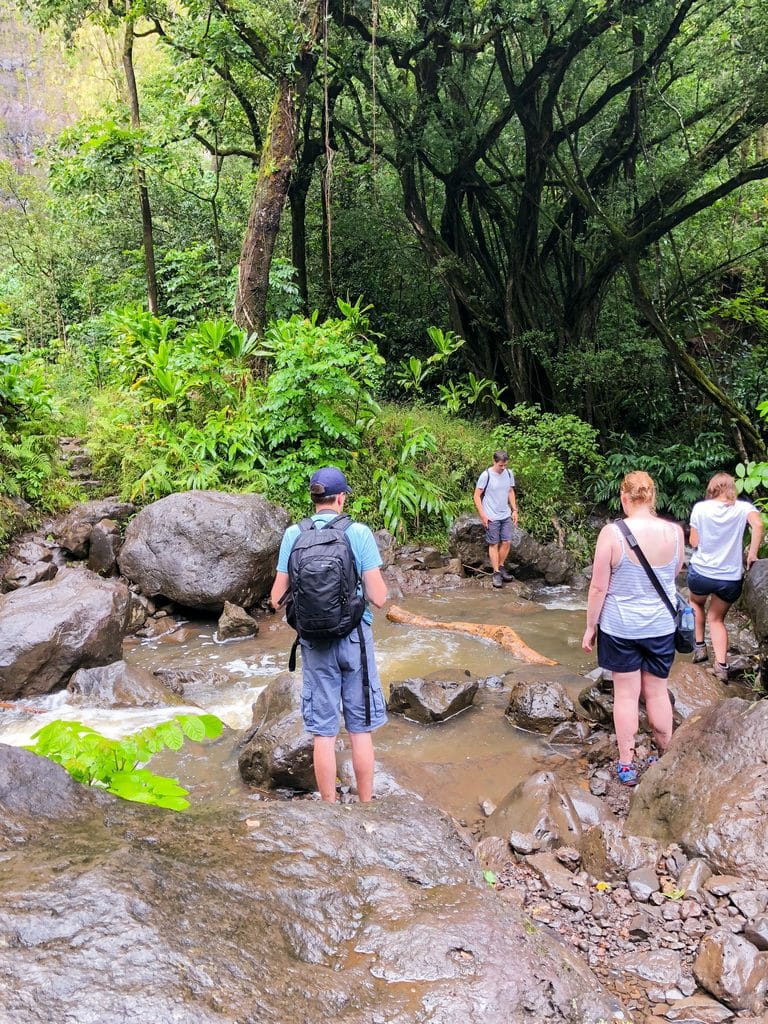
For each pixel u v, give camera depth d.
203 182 17.69
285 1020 1.50
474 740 5.12
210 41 12.21
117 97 16.89
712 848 3.17
